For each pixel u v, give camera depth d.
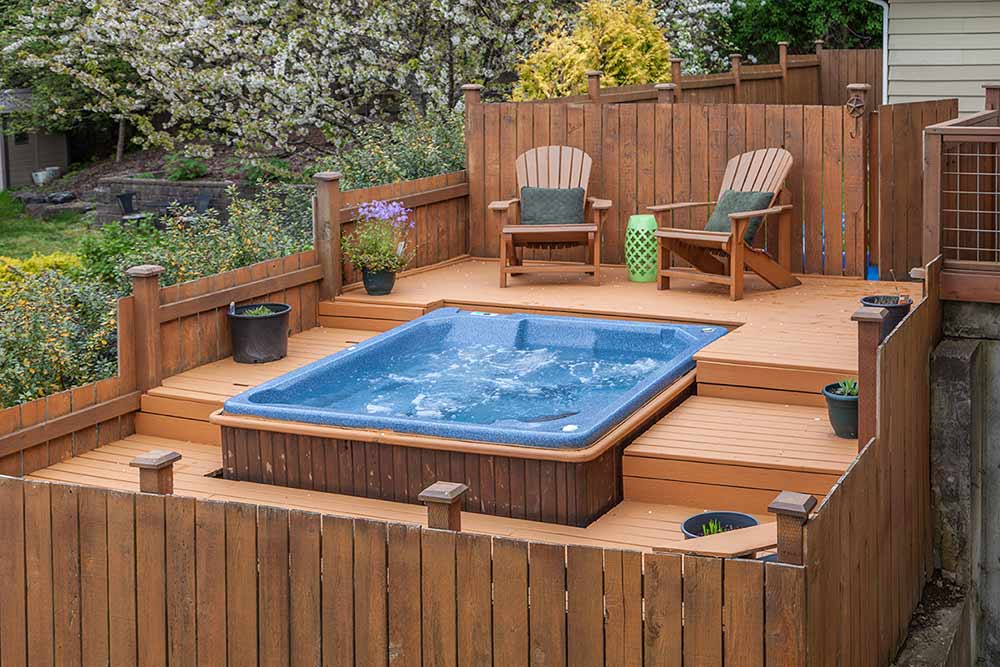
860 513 4.54
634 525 5.93
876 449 4.84
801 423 6.62
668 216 9.26
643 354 8.04
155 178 19.38
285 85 15.30
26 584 4.77
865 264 9.16
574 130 9.94
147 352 7.44
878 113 8.84
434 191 10.01
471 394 7.30
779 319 8.04
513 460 6.01
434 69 15.84
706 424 6.64
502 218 9.23
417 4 15.30
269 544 4.35
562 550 3.93
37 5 17.77
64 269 11.59
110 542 4.60
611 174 9.87
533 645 4.01
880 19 18.91
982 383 6.28
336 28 15.18
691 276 8.93
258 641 4.42
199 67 16.23
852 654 4.41
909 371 5.55
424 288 9.33
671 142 9.60
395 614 4.20
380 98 16.95
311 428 6.48
